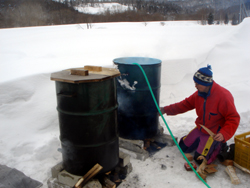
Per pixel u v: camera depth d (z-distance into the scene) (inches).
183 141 109.2
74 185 74.4
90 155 75.7
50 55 177.6
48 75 129.3
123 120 105.4
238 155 96.6
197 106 100.8
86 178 74.9
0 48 209.0
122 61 108.3
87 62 160.1
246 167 93.4
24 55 182.5
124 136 108.0
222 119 96.6
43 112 119.1
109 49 200.7
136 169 95.6
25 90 118.3
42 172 92.1
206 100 95.0
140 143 104.0
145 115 102.8
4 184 81.4
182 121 143.4
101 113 73.1
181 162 100.9
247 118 144.8
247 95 171.5
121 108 104.2
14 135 108.3
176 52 200.5
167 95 172.7
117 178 88.4
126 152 106.1
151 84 99.7
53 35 302.0
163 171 94.3
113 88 76.8
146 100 100.8
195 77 92.5
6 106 111.8
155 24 608.4
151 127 106.7
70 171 79.7
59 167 84.8
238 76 198.5
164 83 175.0
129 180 88.7
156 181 88.2
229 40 238.1
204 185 85.7
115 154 83.2
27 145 106.7
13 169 89.4
